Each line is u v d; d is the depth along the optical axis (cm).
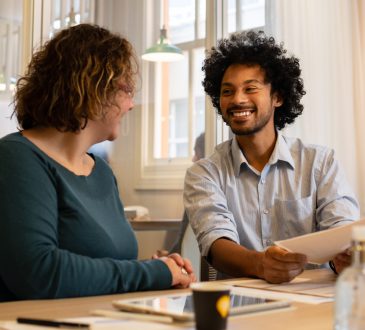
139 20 373
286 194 190
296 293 119
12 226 109
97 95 126
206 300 71
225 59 204
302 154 196
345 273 63
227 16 291
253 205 189
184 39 365
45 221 113
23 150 119
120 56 131
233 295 105
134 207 356
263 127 191
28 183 114
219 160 196
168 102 389
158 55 366
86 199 127
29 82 129
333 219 182
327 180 191
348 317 62
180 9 365
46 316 89
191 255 269
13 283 109
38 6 312
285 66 202
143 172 387
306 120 285
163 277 121
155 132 389
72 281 109
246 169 192
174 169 374
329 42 295
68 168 129
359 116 296
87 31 132
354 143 295
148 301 94
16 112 133
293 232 189
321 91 290
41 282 108
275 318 88
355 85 298
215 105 221
